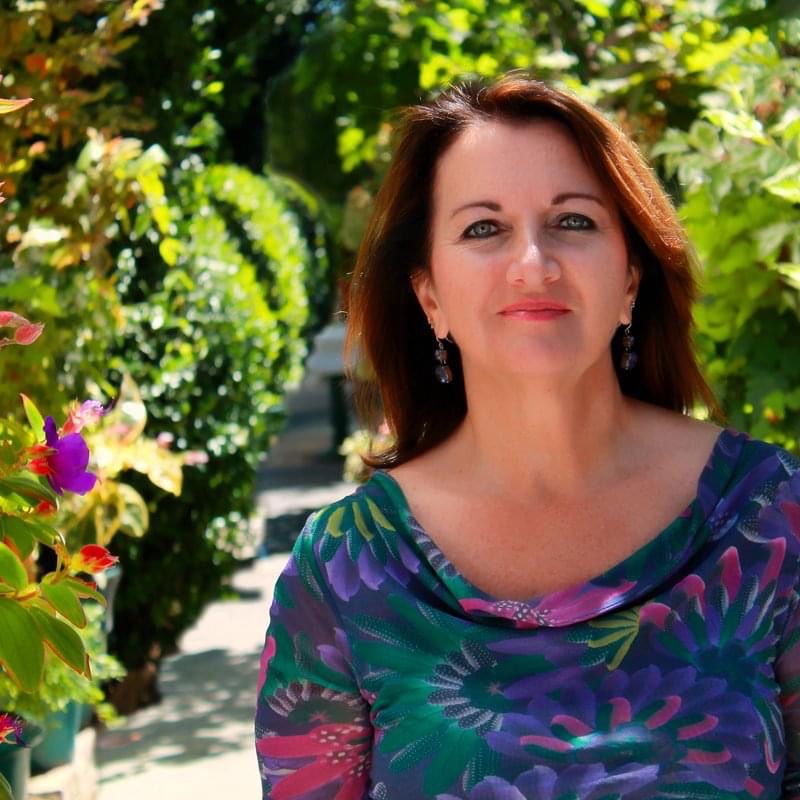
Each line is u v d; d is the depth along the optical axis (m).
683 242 2.34
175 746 7.31
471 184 2.24
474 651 2.16
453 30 7.66
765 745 2.08
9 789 3.15
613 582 2.16
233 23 10.70
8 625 2.75
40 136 6.94
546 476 2.27
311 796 2.33
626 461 2.29
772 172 3.96
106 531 5.81
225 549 8.36
